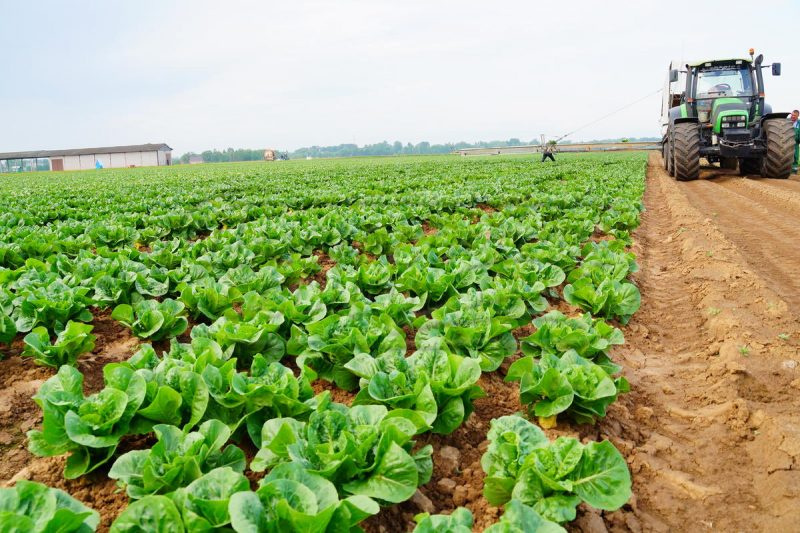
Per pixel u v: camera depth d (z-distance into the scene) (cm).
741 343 614
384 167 4556
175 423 420
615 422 493
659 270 1047
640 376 601
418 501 387
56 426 399
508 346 572
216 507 287
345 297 668
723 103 2209
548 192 2002
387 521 369
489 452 382
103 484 409
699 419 504
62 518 274
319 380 564
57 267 859
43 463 435
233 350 549
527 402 477
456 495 399
